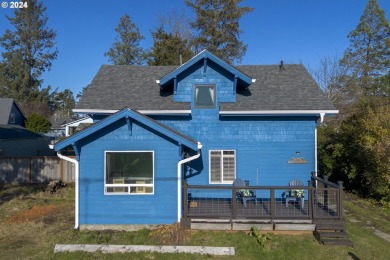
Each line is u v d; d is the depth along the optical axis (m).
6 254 9.82
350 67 41.25
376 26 41.59
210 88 14.96
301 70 18.31
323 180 12.79
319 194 14.32
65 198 17.36
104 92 16.14
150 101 15.20
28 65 62.16
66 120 59.66
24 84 61.16
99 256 9.72
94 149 12.01
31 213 14.13
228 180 14.73
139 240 10.87
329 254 9.95
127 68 18.94
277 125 14.71
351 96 40.22
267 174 14.69
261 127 14.73
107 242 10.70
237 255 9.87
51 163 22.72
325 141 21.92
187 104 14.85
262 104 14.70
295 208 12.72
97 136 11.99
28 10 60.59
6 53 61.53
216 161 14.78
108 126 11.98
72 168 22.89
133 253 9.88
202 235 11.19
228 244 10.55
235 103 14.86
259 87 16.50
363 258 9.70
